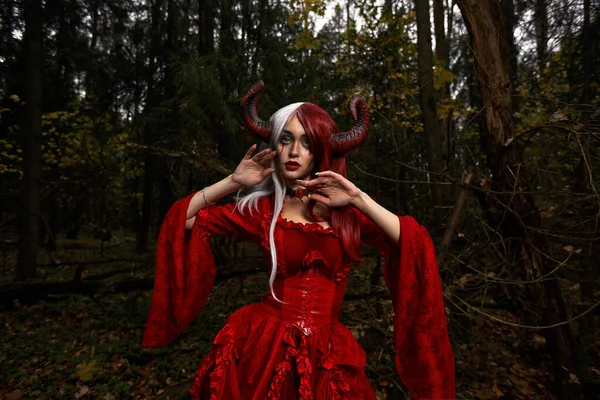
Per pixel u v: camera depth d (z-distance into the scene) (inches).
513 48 241.9
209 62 215.6
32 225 249.3
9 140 341.1
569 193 110.6
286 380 53.1
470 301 162.2
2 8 262.7
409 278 52.8
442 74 216.7
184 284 59.8
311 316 56.2
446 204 198.5
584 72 208.2
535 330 143.2
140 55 397.7
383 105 195.2
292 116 57.2
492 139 120.0
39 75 253.0
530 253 119.8
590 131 103.3
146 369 150.5
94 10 339.3
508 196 119.4
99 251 455.2
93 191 529.7
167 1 365.4
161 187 390.0
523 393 125.3
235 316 61.0
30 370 149.2
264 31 253.8
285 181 59.5
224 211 61.3
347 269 59.1
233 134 203.2
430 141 204.4
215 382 52.5
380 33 206.5
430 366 51.1
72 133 390.0
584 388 112.7
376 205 53.8
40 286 196.4
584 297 143.7
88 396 132.4
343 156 59.2
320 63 261.6
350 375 55.2
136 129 407.2
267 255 59.1
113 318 193.2
